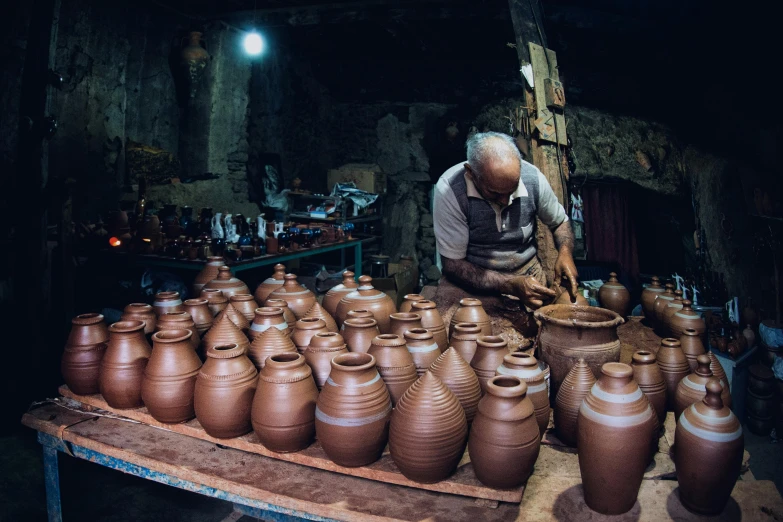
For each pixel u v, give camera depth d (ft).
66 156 15.46
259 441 5.51
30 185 10.71
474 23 20.26
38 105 10.75
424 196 26.22
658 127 20.47
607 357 5.80
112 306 12.74
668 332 8.16
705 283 18.16
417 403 4.71
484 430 4.54
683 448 4.57
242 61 20.97
